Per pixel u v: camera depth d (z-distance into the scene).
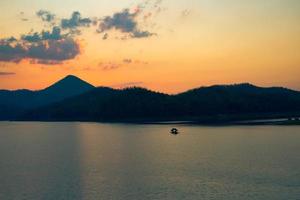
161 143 142.62
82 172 76.62
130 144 141.88
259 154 100.62
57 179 69.50
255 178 67.00
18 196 57.69
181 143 140.12
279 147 117.19
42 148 131.75
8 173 76.94
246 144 128.38
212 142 140.00
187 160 92.25
